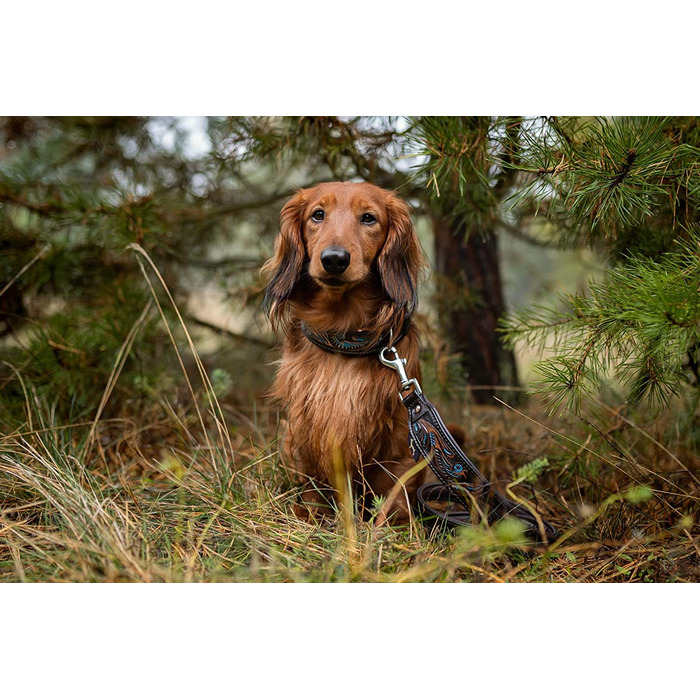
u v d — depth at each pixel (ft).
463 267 14.98
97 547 5.66
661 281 6.39
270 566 5.87
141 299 12.44
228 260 15.76
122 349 10.39
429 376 12.86
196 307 16.99
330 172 13.29
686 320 6.03
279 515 7.26
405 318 8.30
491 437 10.83
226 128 11.80
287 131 10.96
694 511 7.22
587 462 8.47
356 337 8.15
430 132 8.01
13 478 7.57
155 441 10.62
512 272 28.48
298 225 8.52
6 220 12.67
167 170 15.20
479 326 15.05
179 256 14.58
